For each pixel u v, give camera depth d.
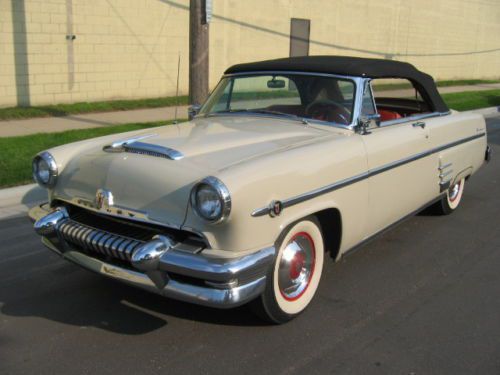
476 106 15.43
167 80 13.97
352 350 3.22
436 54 23.89
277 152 3.35
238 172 2.97
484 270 4.46
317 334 3.39
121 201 3.26
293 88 4.36
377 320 3.59
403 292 4.02
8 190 6.07
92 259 3.35
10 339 3.30
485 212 6.10
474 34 25.92
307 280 3.59
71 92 12.12
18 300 3.82
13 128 9.20
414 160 4.50
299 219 3.34
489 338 3.39
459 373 3.00
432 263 4.59
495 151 9.73
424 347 3.27
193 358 3.11
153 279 3.02
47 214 3.62
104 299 3.83
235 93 4.72
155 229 3.20
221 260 2.90
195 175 3.07
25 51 11.19
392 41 21.22
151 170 3.20
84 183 3.48
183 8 13.84
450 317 3.65
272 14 16.30
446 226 5.56
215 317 3.57
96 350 3.18
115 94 12.98
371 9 19.83
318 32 17.97
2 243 4.90
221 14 14.88
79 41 12.02
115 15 12.53
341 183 3.61
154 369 2.99
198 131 3.89
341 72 4.18
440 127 4.97
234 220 2.90
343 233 3.77
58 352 3.16
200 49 7.91
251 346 3.24
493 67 28.11
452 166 5.27
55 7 11.46
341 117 4.06
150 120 10.54
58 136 8.40
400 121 4.53
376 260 4.63
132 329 3.42
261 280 3.04
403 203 4.50
